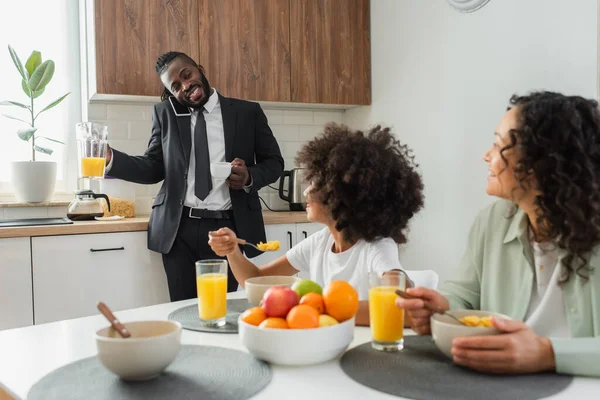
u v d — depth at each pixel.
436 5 2.85
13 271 2.36
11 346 1.06
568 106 0.96
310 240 1.57
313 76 3.24
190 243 2.58
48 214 2.91
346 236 1.34
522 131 0.97
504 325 0.89
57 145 3.08
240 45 3.04
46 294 2.43
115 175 2.60
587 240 0.95
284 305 0.97
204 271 1.21
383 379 0.86
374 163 1.27
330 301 0.98
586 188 0.94
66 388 0.83
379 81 3.34
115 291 2.57
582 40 2.09
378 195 1.30
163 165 2.76
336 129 1.36
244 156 2.72
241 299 1.45
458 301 1.21
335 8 3.29
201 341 1.08
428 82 2.93
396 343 1.01
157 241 2.56
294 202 3.22
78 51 3.13
